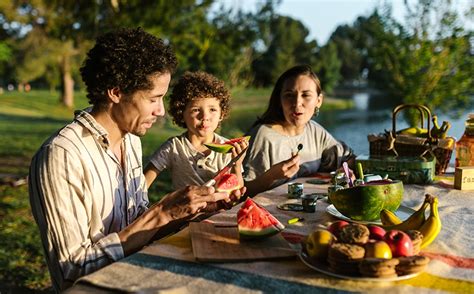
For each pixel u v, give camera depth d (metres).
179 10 9.75
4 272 4.56
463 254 1.78
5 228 5.96
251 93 35.03
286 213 2.31
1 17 15.63
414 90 7.44
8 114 25.33
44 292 4.18
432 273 1.58
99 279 1.52
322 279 1.53
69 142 1.96
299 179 3.28
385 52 7.79
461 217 2.25
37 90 60.56
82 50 15.99
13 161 11.38
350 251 1.51
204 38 10.62
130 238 1.90
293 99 3.43
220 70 11.64
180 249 1.80
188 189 1.93
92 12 10.12
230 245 1.80
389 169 3.01
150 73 2.01
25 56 25.42
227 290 1.45
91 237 2.03
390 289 1.46
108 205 2.12
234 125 15.00
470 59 7.48
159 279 1.53
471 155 3.05
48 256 1.88
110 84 2.01
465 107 7.81
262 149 3.53
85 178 2.00
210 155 3.30
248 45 11.42
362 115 23.88
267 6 11.25
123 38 2.05
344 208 2.12
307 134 3.67
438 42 7.42
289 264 1.66
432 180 3.04
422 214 1.87
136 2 9.34
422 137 3.39
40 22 16.95
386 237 1.60
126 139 2.38
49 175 1.87
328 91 48.19
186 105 3.29
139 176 2.47
